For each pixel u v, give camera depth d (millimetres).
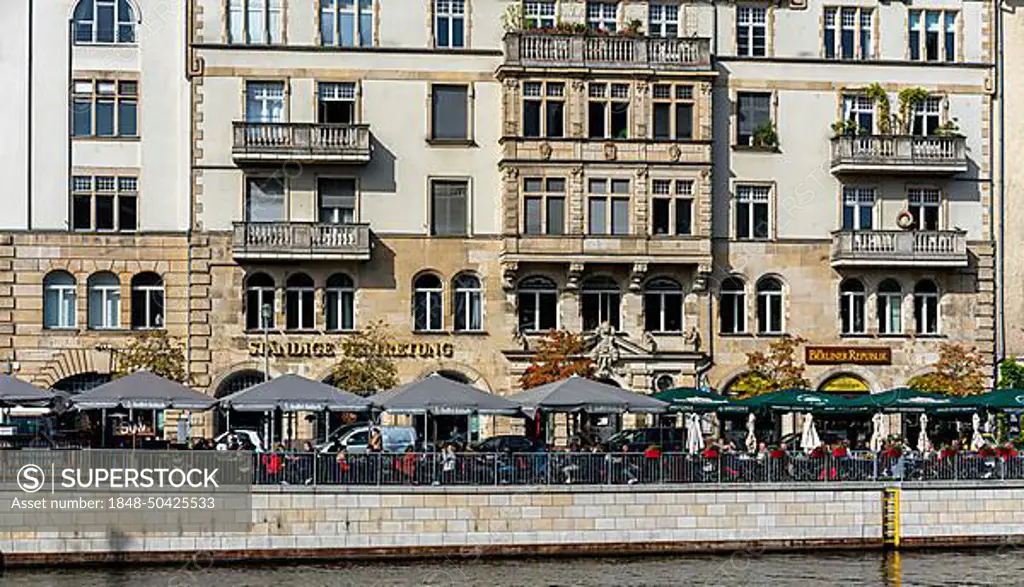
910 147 78188
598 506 56250
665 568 54156
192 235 75500
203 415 75375
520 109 76250
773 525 57500
